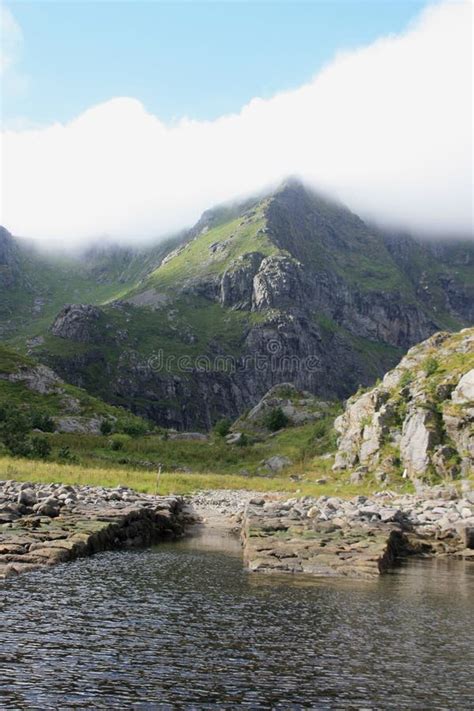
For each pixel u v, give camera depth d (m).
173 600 17.38
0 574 18.03
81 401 138.50
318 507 36.75
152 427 141.12
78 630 13.67
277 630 14.84
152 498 42.22
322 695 10.88
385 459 64.44
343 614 16.86
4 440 77.31
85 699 10.09
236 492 58.56
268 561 23.23
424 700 10.84
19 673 10.98
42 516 27.44
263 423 121.88
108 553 24.80
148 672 11.45
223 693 10.72
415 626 15.95
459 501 45.66
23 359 148.75
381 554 24.78
